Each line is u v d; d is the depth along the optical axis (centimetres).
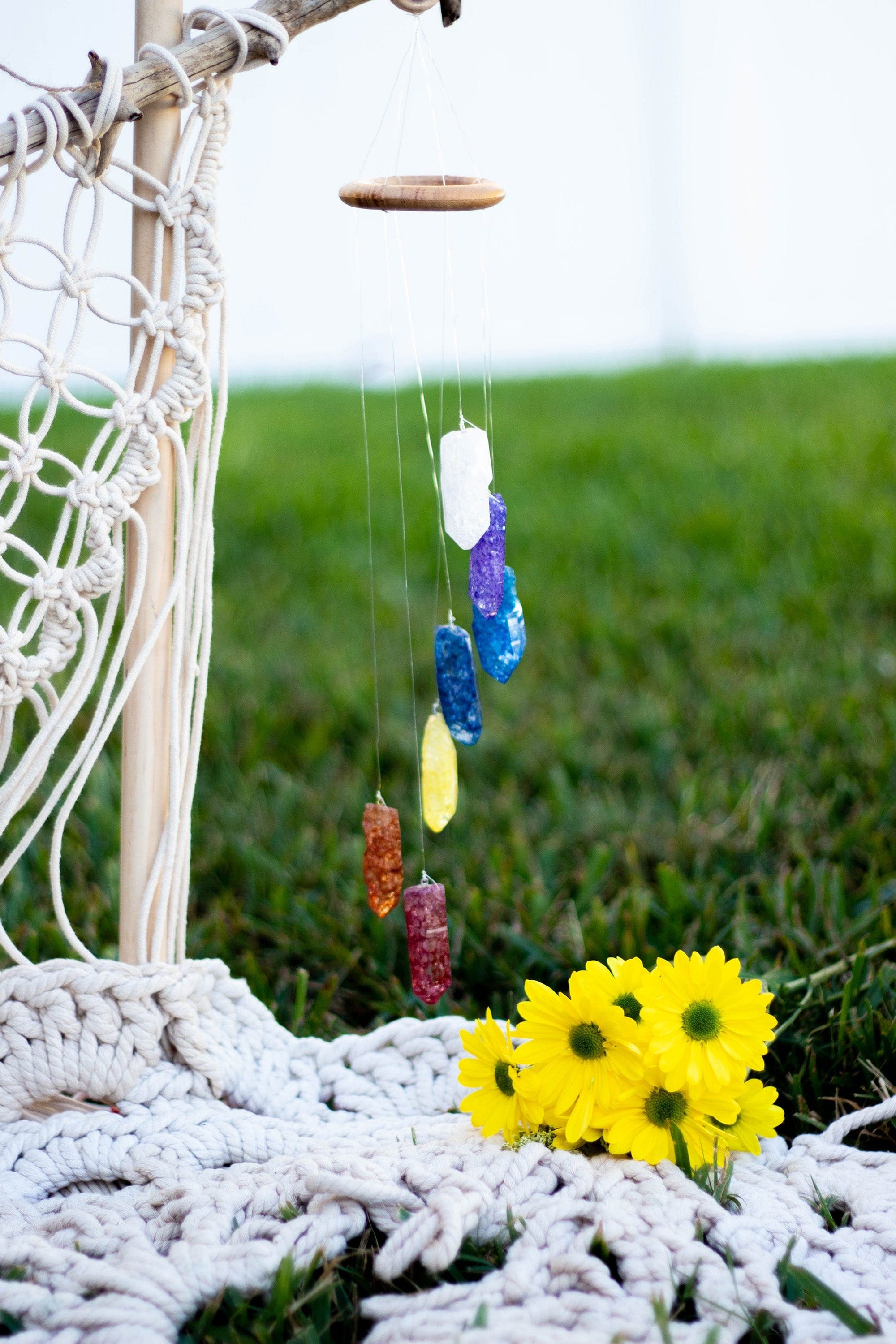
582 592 408
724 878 233
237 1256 122
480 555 151
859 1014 179
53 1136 146
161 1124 149
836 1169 141
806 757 283
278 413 728
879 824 247
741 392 727
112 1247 126
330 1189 129
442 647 150
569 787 285
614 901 236
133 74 146
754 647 354
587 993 137
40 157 143
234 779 282
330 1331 123
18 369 146
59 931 208
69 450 507
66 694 156
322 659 358
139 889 163
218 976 169
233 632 380
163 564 160
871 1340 108
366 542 461
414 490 526
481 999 205
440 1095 164
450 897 234
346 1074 168
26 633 150
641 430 637
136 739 162
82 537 153
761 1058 157
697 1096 134
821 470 520
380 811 156
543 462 575
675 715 314
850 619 368
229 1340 117
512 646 153
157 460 156
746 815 252
